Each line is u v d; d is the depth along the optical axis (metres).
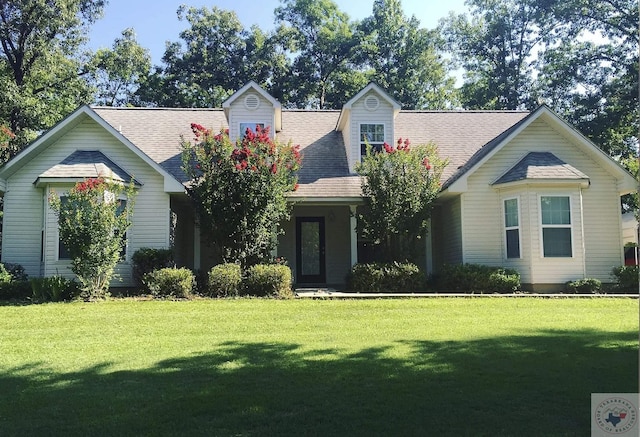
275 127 18.23
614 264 15.60
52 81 27.69
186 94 37.28
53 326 8.82
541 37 33.53
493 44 36.31
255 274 13.04
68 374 5.73
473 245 15.35
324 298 12.46
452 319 9.48
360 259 18.14
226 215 13.53
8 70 25.97
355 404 4.63
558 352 6.69
